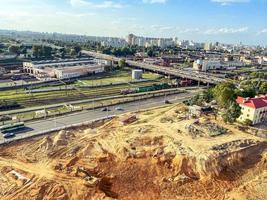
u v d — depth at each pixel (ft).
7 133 346.33
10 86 583.99
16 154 299.17
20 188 242.37
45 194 237.45
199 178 277.23
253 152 324.19
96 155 303.89
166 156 299.17
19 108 455.22
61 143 324.80
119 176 269.64
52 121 401.08
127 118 405.39
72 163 288.10
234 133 363.76
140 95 577.43
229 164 298.35
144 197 244.42
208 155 298.35
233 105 406.62
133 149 312.50
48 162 286.87
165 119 407.64
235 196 250.16
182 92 634.84
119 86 653.30
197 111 444.96
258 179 279.28
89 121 401.70
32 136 341.41
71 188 245.65
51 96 531.50
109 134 351.46
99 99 529.45
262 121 437.17
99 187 252.42
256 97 470.39
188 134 348.79
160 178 270.05
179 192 252.62
